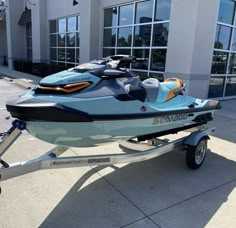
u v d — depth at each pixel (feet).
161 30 28.66
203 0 23.72
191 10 24.03
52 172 10.94
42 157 8.38
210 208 8.96
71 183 10.21
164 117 10.27
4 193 9.28
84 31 39.86
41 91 7.91
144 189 10.05
